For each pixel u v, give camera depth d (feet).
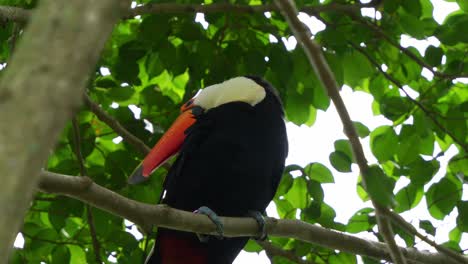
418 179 36.24
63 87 9.20
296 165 35.70
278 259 36.94
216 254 29.68
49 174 21.52
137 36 36.60
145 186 36.47
